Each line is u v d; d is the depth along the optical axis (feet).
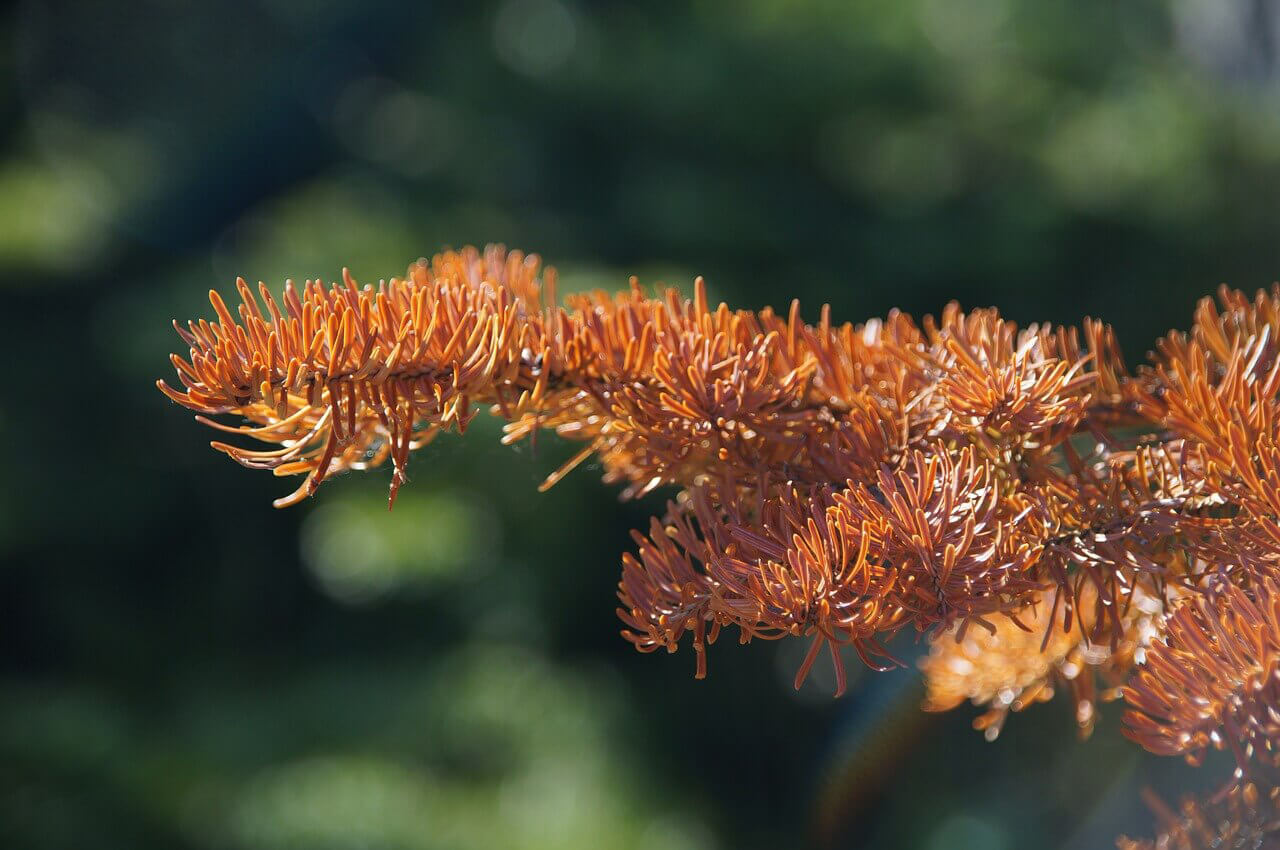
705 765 19.63
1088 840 12.36
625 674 20.16
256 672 19.45
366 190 19.92
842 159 19.83
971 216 19.66
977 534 2.39
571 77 19.60
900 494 2.41
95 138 20.75
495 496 16.60
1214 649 2.35
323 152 21.13
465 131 20.30
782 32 20.21
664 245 18.76
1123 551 2.42
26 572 20.44
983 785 14.61
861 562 2.36
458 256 2.59
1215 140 19.93
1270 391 2.45
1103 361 2.53
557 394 2.49
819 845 9.86
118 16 20.63
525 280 2.58
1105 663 2.63
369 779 14.94
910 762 14.52
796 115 19.53
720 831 18.26
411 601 18.19
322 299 2.41
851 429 2.49
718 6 21.04
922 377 2.52
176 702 18.47
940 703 2.70
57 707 16.89
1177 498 2.45
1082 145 19.76
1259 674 2.34
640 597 2.41
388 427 2.43
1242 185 19.95
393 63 21.34
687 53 19.71
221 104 20.85
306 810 14.19
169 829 14.23
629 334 2.50
